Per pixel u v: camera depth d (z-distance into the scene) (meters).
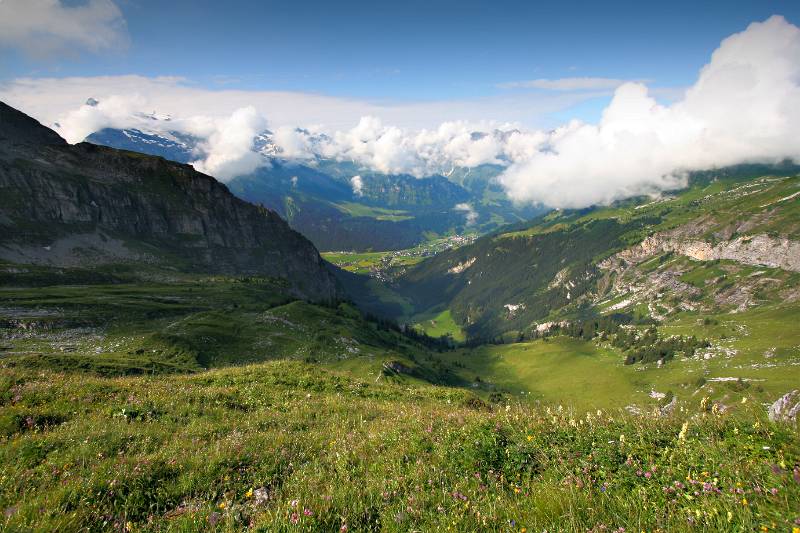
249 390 24.05
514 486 8.94
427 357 191.12
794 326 199.38
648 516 6.97
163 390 20.77
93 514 8.59
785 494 6.43
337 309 194.88
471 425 12.78
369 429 15.56
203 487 10.13
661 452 9.00
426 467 10.25
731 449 8.52
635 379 181.00
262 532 7.51
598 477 8.66
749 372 151.25
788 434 8.34
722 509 6.59
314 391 26.89
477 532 7.05
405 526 7.52
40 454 11.75
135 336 94.50
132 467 10.69
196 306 134.12
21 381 19.02
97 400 17.84
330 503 8.35
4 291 130.75
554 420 12.03
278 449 12.77
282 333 111.19
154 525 8.52
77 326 99.62
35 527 7.63
